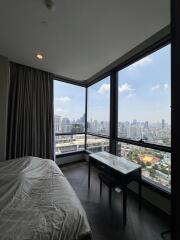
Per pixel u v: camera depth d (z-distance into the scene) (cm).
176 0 60
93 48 260
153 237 169
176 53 59
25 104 333
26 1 162
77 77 421
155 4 165
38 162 218
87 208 221
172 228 58
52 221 103
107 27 204
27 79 338
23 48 259
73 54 280
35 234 92
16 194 133
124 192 191
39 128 357
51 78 383
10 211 112
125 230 179
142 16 183
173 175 58
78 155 460
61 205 121
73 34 220
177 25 59
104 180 229
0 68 283
